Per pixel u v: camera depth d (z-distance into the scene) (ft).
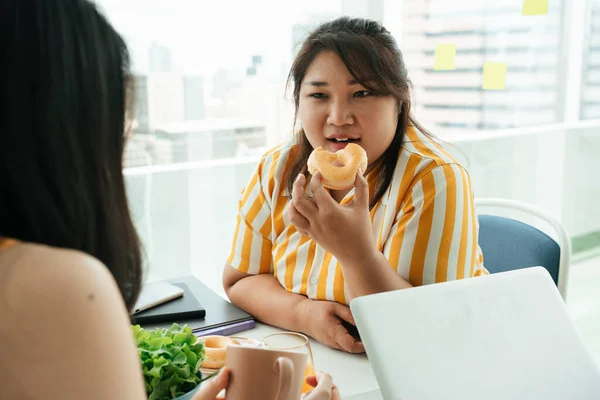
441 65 8.39
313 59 4.44
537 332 2.65
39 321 1.59
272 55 7.86
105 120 2.00
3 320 1.57
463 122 10.10
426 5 9.15
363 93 4.36
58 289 1.63
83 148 1.97
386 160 4.64
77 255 1.75
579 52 11.61
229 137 7.87
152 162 7.45
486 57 10.12
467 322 2.57
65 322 1.61
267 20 7.73
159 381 2.93
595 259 12.59
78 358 1.61
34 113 1.85
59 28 1.87
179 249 7.98
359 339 4.18
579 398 2.58
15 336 1.57
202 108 7.59
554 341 2.67
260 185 5.20
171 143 7.52
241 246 5.20
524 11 8.00
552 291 2.79
